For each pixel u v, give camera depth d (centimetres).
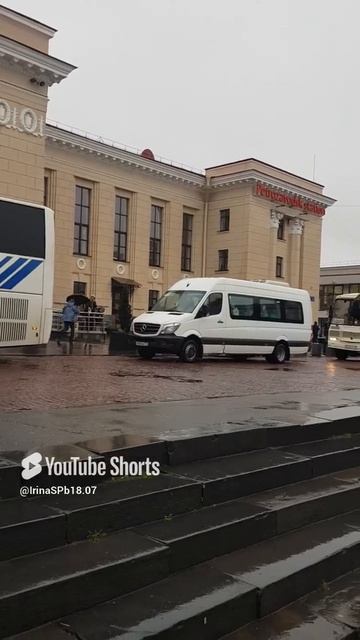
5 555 339
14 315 1411
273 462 537
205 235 4612
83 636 301
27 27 2436
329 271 7481
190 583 366
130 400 849
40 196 2491
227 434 555
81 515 376
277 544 441
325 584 416
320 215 4975
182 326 1764
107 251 3988
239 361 2067
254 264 4431
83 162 3844
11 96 2378
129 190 4128
